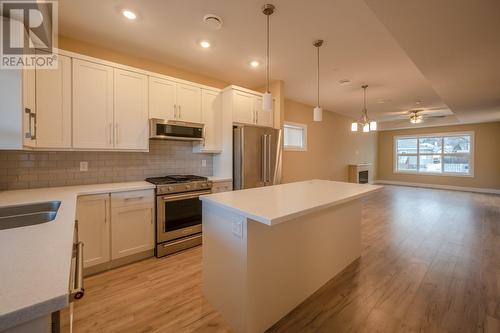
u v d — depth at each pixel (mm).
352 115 7457
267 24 2357
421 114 7184
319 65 3404
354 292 2066
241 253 1543
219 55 3072
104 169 2855
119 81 2654
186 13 2184
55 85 2254
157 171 3287
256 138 3516
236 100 3465
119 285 2170
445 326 1642
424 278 2283
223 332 1611
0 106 1599
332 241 2287
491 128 7387
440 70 2938
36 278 673
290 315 1789
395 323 1680
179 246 2910
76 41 2656
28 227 1146
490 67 2838
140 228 2646
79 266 997
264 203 1697
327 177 6723
